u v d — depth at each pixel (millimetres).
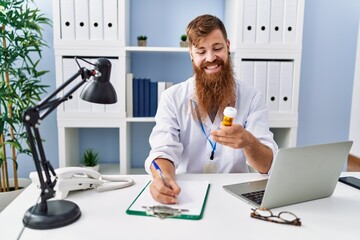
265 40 1791
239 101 1380
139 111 1901
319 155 844
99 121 1821
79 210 809
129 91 1862
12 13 1688
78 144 2180
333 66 2213
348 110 2270
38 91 1926
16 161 1928
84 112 1804
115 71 1789
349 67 2221
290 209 859
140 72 2160
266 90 1825
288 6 1773
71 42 1742
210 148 1354
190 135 1373
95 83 835
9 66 1713
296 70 1817
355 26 2174
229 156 1359
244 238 699
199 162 1385
